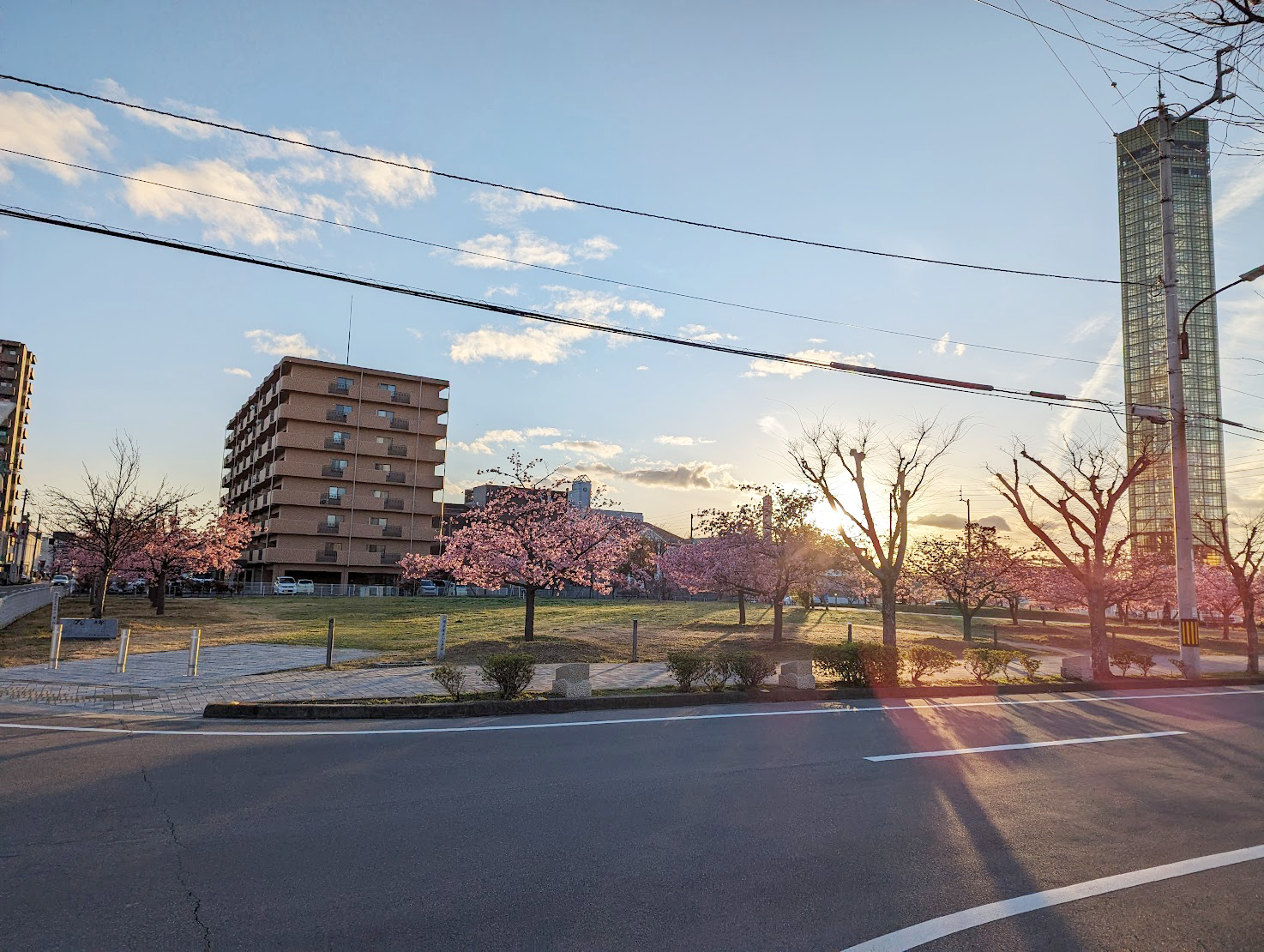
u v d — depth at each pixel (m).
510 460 23.66
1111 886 4.75
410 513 68.56
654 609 42.97
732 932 3.95
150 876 4.46
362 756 7.62
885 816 6.07
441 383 70.62
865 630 32.38
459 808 5.95
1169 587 31.27
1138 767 8.31
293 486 64.56
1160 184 19.31
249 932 3.79
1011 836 5.70
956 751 8.77
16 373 88.06
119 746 7.71
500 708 10.55
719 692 12.49
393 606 42.12
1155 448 20.48
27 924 3.80
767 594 27.42
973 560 30.67
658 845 5.24
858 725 10.45
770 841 5.38
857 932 3.99
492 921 4.00
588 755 7.97
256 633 23.78
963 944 3.88
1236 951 3.89
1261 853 5.44
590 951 3.70
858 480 20.03
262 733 8.61
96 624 20.42
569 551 21.69
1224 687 18.20
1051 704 13.64
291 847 4.99
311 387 65.56
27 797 5.89
